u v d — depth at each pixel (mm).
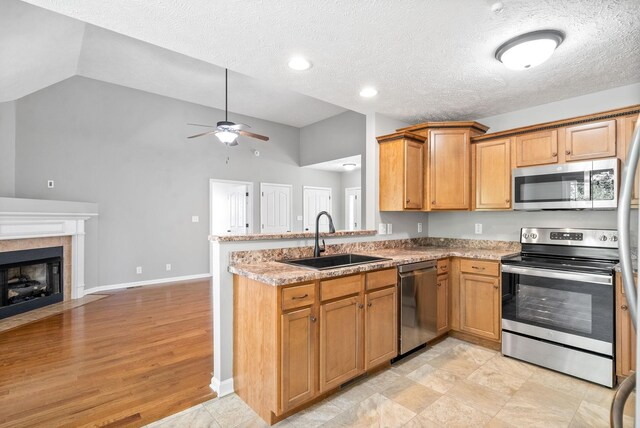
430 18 1835
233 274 2262
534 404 2104
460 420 1948
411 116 3611
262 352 1960
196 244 5844
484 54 2240
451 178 3340
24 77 3777
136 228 5254
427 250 3404
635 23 1862
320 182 7688
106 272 5008
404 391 2256
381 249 3447
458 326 3139
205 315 3814
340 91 2896
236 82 4816
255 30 1950
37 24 3027
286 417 1972
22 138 4305
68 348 2902
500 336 2854
